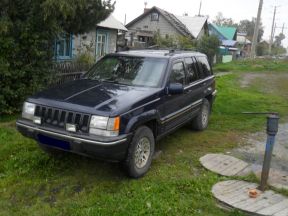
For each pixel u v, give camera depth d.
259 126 8.76
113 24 19.50
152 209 4.23
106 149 4.52
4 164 5.42
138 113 4.97
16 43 8.08
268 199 4.70
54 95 5.15
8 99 8.18
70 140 4.64
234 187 5.03
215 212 4.37
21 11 8.24
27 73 8.58
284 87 18.20
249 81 20.55
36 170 5.28
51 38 9.02
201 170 5.69
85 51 15.51
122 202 4.41
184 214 4.24
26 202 4.41
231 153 6.68
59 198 4.54
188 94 6.68
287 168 6.09
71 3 8.12
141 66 6.08
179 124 6.54
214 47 35.16
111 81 5.95
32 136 5.05
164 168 5.63
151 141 5.38
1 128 7.16
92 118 4.60
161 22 38.97
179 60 6.51
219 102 11.47
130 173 5.04
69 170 5.35
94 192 4.70
